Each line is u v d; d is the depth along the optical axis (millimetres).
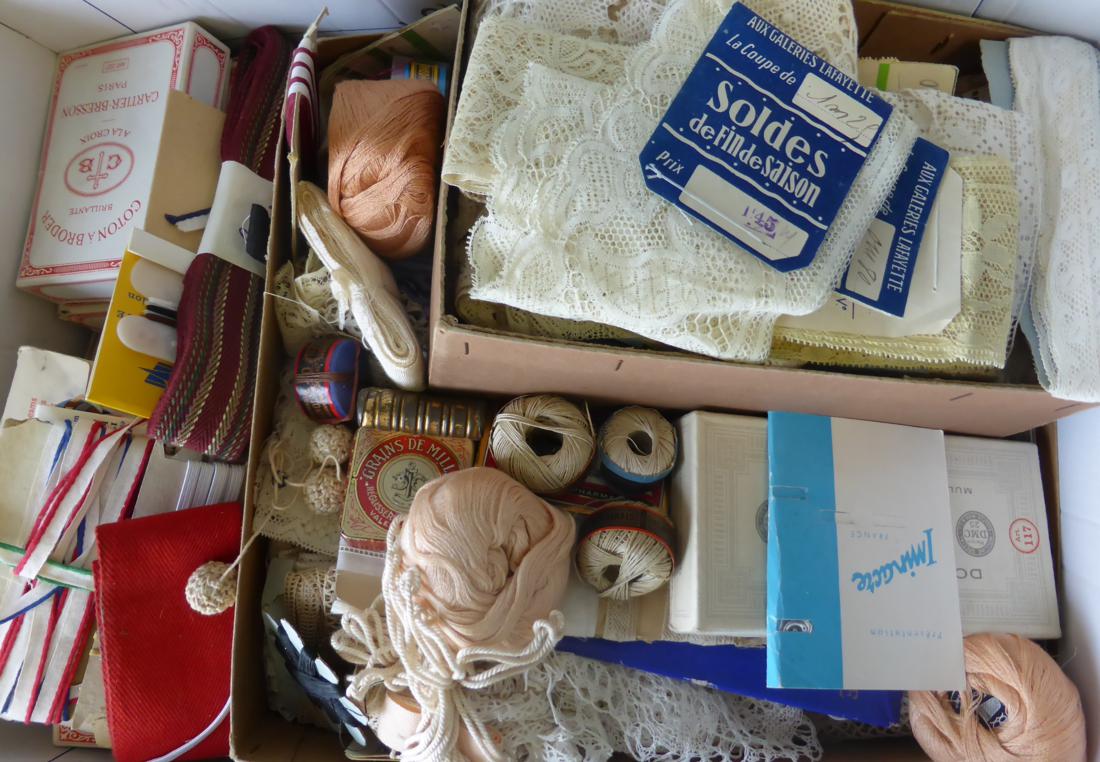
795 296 685
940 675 891
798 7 795
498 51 729
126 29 1101
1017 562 983
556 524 834
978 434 1018
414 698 807
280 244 999
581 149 691
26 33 1071
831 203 701
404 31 1020
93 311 1169
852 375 787
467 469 834
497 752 786
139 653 940
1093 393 790
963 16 938
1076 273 818
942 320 753
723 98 711
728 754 939
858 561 885
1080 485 992
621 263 683
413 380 949
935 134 827
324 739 980
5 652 975
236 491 1070
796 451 894
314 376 945
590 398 950
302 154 965
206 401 944
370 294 898
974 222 767
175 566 954
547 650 768
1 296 1075
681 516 909
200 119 1084
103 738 1033
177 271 1013
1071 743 894
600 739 891
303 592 945
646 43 762
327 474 966
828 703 973
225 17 1104
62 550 975
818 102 726
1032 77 881
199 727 970
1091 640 958
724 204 686
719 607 866
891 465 925
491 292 684
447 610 753
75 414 1002
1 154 1050
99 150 1076
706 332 730
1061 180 842
